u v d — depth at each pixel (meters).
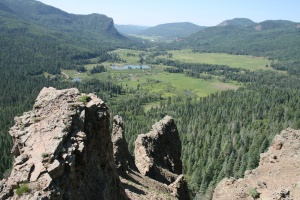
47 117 30.45
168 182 65.44
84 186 28.17
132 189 47.75
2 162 156.50
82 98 32.59
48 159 24.44
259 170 58.44
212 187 127.12
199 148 189.62
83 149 27.73
